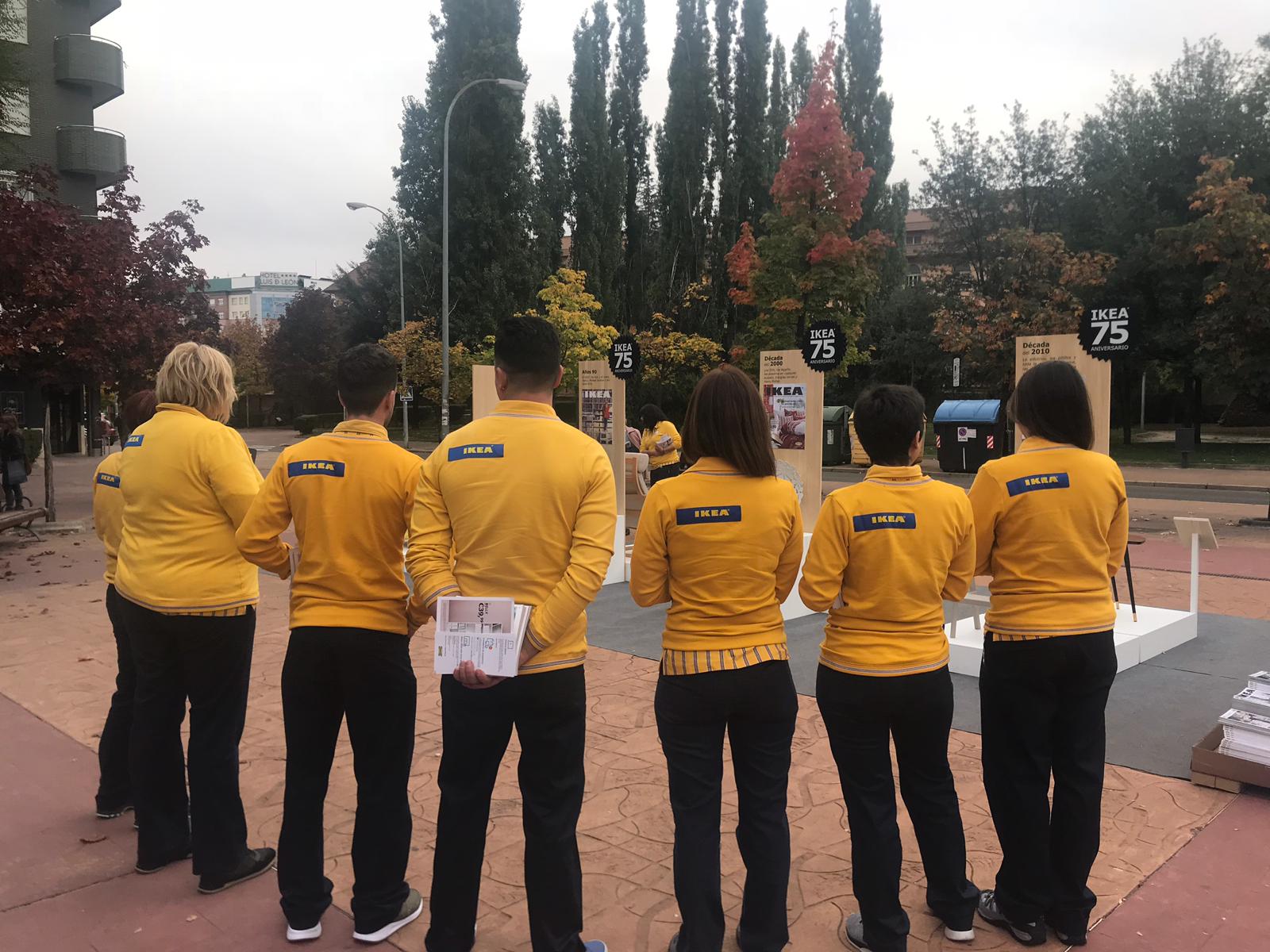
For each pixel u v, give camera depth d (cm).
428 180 4122
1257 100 2602
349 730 281
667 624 264
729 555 250
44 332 1192
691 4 4238
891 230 4331
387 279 4606
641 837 354
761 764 259
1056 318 2252
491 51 3775
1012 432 2358
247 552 280
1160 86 2842
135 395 409
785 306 2994
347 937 287
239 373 6506
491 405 1014
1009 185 2964
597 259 4181
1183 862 328
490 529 238
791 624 731
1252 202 1728
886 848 262
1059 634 270
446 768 249
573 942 250
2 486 1492
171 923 294
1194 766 399
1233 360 1922
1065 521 273
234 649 311
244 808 387
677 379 4019
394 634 276
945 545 262
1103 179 2889
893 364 3809
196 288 1543
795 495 262
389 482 273
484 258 3956
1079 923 276
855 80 4147
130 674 367
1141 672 569
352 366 280
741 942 263
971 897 277
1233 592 855
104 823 370
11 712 508
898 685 258
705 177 4381
